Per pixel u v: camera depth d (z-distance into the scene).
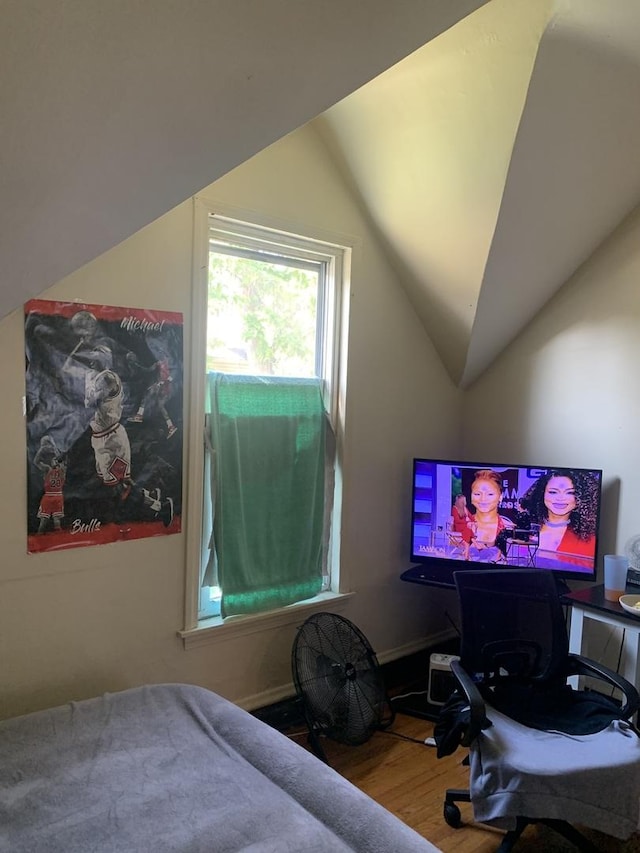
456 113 2.44
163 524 2.55
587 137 2.51
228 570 2.77
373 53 1.44
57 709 2.09
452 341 3.47
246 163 2.67
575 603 2.79
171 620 2.61
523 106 2.26
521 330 3.54
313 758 1.90
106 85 1.18
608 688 3.17
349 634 2.98
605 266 3.19
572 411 3.34
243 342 2.87
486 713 2.25
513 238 2.84
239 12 1.17
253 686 2.90
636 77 2.28
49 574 2.28
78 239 1.61
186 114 1.36
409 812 2.42
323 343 3.16
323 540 3.21
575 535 3.05
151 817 1.61
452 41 2.20
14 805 1.64
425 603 3.68
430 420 3.64
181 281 2.53
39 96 1.13
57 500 2.28
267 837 1.54
